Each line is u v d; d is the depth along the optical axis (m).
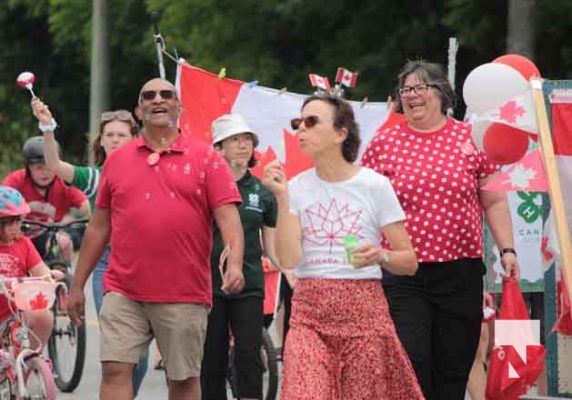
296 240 18.61
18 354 24.81
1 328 25.14
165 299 20.78
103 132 27.22
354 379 18.48
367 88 61.88
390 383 18.75
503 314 22.42
